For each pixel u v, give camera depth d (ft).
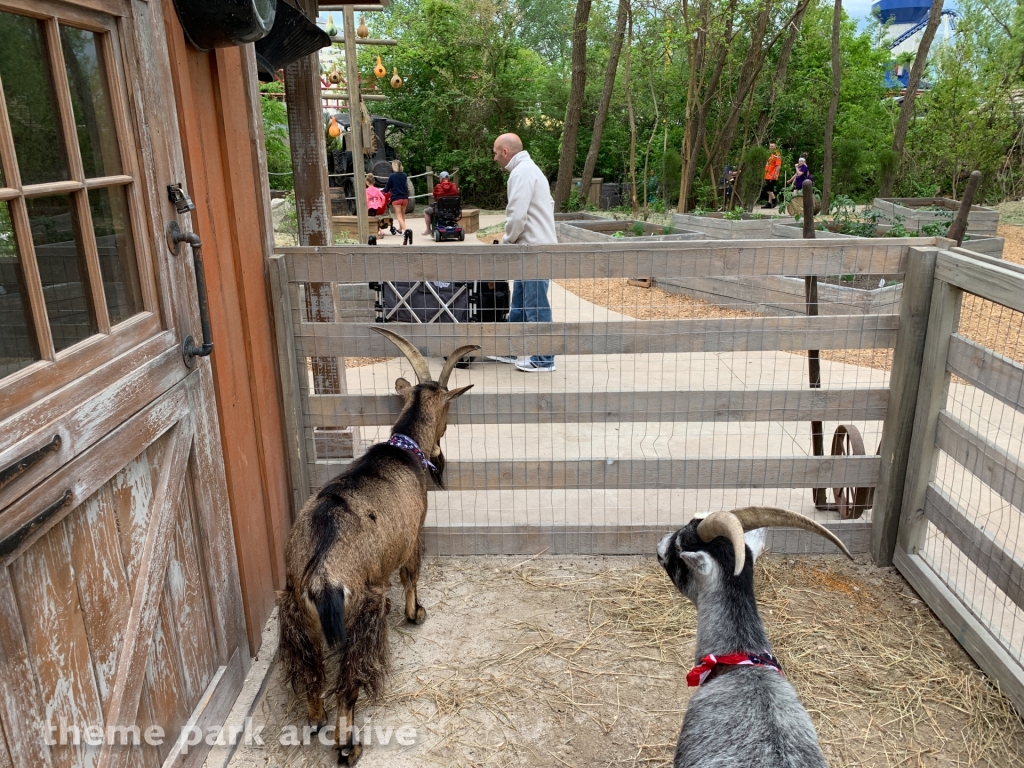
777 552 14.55
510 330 13.43
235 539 10.94
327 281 13.10
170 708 8.89
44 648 6.55
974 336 27.66
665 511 15.67
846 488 15.17
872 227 41.11
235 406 11.04
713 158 66.13
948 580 12.85
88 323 7.43
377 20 101.91
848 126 91.45
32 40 6.63
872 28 118.83
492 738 10.22
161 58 8.52
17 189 6.29
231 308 10.98
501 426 19.97
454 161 90.12
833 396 13.70
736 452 17.95
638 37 68.54
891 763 9.75
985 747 10.00
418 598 13.29
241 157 11.55
